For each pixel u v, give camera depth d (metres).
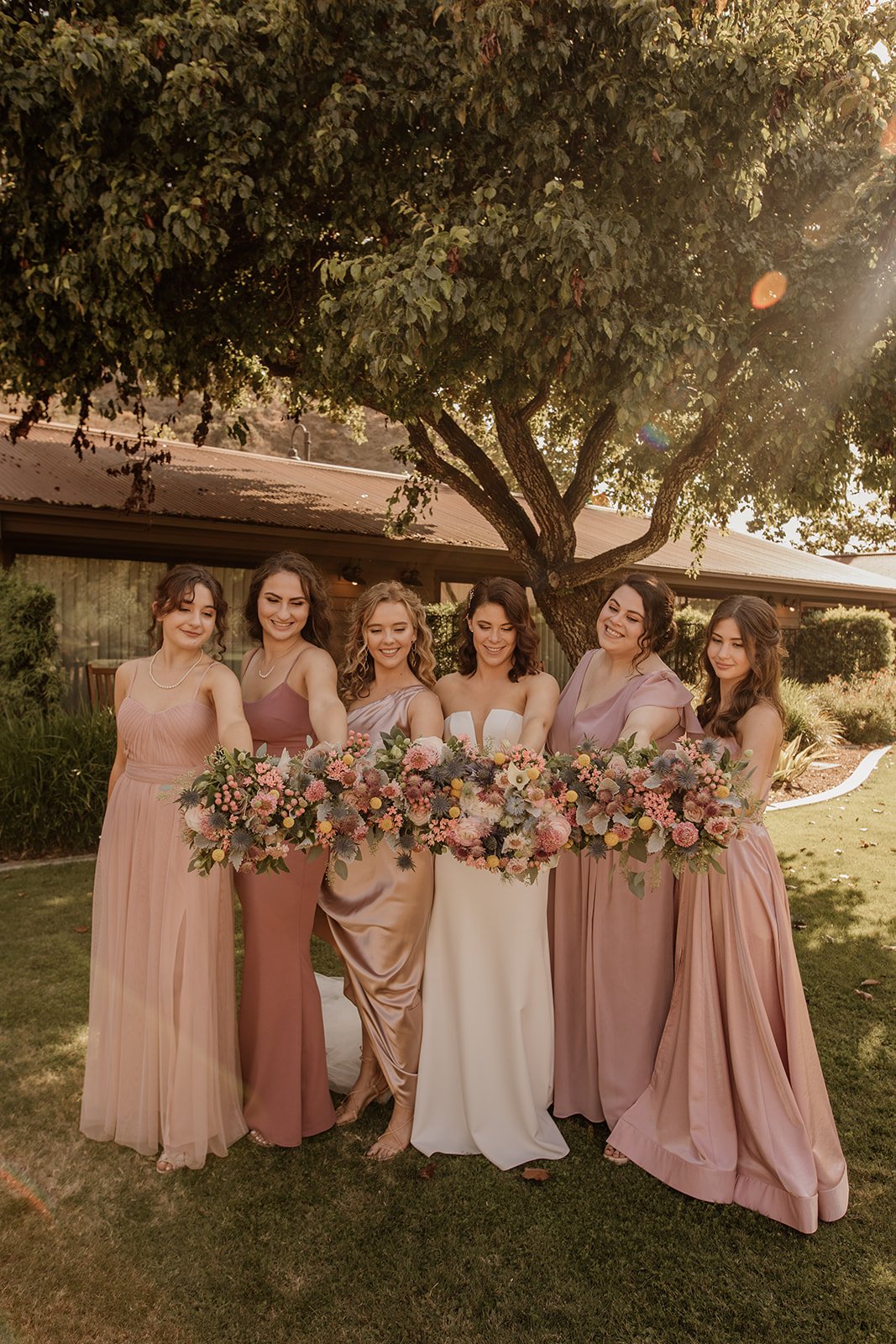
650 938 2.80
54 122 5.52
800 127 5.87
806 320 6.60
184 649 2.80
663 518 8.29
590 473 8.71
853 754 11.67
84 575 10.55
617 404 6.00
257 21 5.72
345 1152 2.80
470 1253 2.33
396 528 9.96
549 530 8.70
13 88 5.22
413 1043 2.84
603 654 3.08
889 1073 3.30
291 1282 2.22
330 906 2.90
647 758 2.43
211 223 5.71
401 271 5.64
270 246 6.21
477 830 2.33
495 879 2.75
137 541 10.50
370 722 2.92
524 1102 2.75
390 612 2.92
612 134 6.00
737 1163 2.57
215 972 2.74
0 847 6.34
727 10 5.73
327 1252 2.33
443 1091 2.86
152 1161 2.74
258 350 7.14
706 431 7.95
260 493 12.68
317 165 5.83
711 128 5.70
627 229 5.58
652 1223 2.45
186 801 2.33
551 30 5.40
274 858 2.40
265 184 5.88
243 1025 2.88
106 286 5.84
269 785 2.32
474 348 6.32
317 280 6.83
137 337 6.23
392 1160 2.76
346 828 2.35
